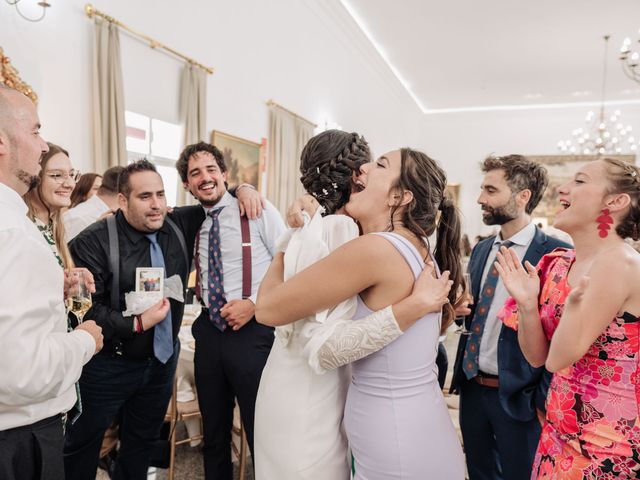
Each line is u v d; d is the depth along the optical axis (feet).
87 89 12.46
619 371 4.07
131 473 7.48
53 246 5.89
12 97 4.14
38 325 3.71
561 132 41.83
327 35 27.04
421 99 42.65
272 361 4.38
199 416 9.65
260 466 4.26
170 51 15.06
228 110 18.60
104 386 6.74
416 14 25.93
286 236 4.32
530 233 6.67
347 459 4.22
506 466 6.42
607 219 4.30
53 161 6.36
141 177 6.75
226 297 7.52
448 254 4.36
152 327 6.91
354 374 3.99
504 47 29.71
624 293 3.95
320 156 4.47
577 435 4.30
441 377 6.98
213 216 7.86
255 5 19.97
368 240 3.63
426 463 3.68
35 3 11.03
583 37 27.50
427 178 3.92
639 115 39.27
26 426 4.01
